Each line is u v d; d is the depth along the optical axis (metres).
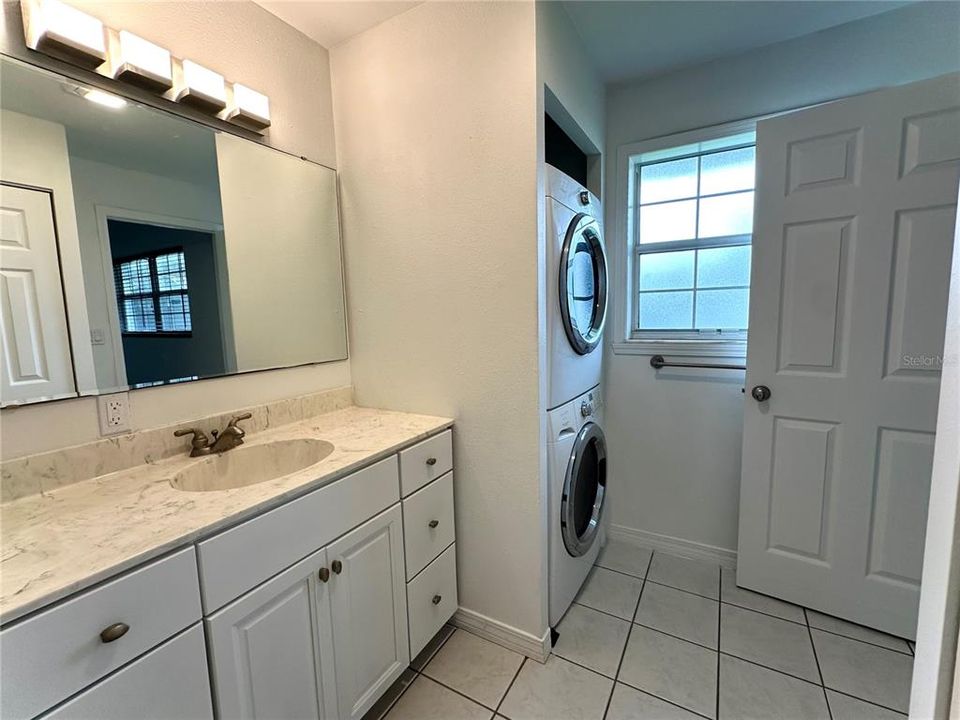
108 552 0.79
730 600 1.91
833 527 1.75
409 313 1.74
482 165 1.50
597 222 1.92
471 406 1.64
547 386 1.60
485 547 1.68
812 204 1.67
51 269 1.11
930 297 1.50
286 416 1.68
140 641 0.80
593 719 1.36
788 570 1.86
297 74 1.68
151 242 1.30
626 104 2.18
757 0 1.58
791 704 1.39
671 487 2.27
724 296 2.14
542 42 1.42
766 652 1.61
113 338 1.22
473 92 1.49
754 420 1.88
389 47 1.64
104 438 1.20
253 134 1.56
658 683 1.48
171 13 1.30
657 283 2.29
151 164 1.30
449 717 1.38
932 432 1.54
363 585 1.29
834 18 1.69
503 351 1.55
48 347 1.10
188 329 1.40
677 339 2.25
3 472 1.01
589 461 2.02
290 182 1.68
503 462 1.60
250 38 1.52
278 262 1.65
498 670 1.56
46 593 0.68
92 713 0.74
